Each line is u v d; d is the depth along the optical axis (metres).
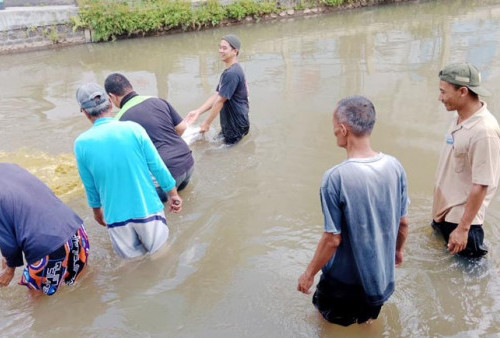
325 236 2.55
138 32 12.79
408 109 6.80
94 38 12.38
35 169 5.55
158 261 3.86
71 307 3.41
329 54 9.98
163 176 3.81
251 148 5.85
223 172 5.27
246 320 3.20
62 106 7.71
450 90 3.16
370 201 2.47
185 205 4.65
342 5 15.27
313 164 5.38
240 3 13.86
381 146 5.67
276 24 13.77
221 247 4.00
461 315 3.12
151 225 3.81
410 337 2.97
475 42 10.16
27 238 3.19
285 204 4.60
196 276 3.67
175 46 11.66
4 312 3.39
